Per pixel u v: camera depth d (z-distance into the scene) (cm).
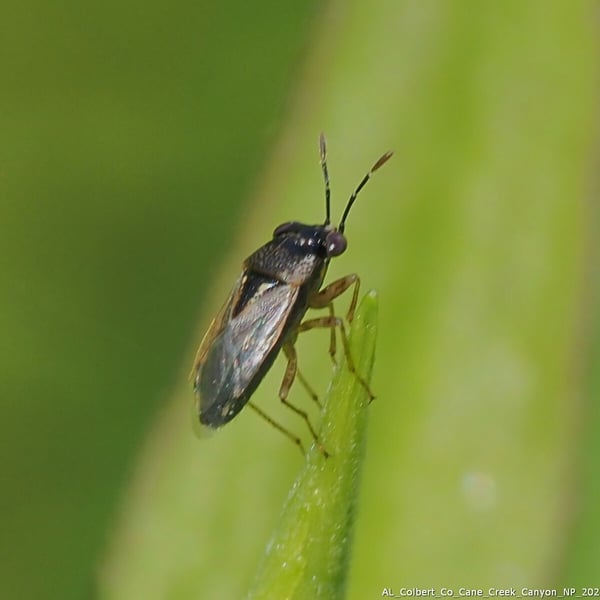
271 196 7
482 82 7
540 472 7
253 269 7
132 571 7
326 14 7
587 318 7
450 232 7
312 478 6
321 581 6
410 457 7
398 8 7
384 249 7
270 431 7
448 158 7
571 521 7
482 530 7
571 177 7
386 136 7
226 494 7
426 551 7
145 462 7
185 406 7
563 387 7
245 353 7
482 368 7
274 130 7
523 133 7
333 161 7
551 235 7
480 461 7
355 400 6
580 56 7
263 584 6
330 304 7
